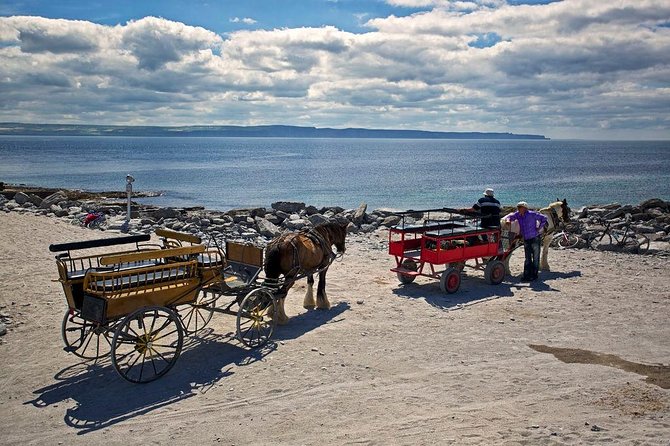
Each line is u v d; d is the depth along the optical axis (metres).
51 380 9.47
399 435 7.69
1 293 14.06
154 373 9.61
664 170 98.69
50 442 7.59
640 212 31.94
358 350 10.76
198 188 60.84
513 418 8.16
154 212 31.12
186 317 12.61
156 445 7.52
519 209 15.98
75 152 167.50
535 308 13.50
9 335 11.44
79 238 21.47
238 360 10.30
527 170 98.19
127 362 9.98
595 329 12.05
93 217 25.84
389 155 174.12
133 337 9.38
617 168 105.19
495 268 15.71
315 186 63.78
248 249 11.78
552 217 17.23
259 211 31.70
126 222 26.31
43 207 33.75
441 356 10.48
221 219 29.08
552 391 9.06
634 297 14.51
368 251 20.83
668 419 8.10
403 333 11.71
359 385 9.27
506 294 14.77
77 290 9.47
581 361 10.31
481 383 9.35
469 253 15.01
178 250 9.86
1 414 8.34
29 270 16.31
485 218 16.09
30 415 8.31
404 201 49.62
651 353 10.73
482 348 10.91
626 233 21.77
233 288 10.86
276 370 9.86
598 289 15.31
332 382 9.38
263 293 11.12
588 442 7.43
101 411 8.45
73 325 12.02
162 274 9.89
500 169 100.81
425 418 8.17
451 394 8.95
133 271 9.39
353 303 13.90
